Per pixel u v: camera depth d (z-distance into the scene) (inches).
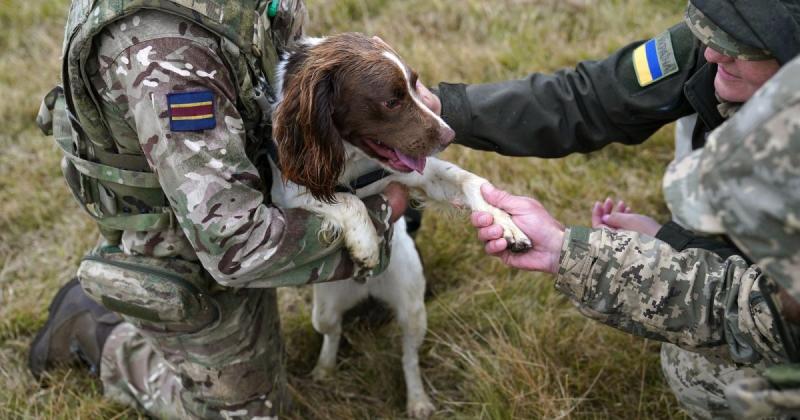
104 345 133.3
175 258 106.8
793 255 64.7
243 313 112.7
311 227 98.0
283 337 138.2
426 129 105.3
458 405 134.8
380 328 150.3
